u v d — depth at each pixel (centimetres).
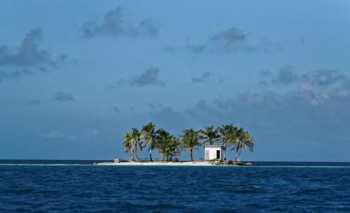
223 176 19312
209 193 11494
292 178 18575
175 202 9538
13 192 11262
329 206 9112
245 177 18725
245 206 8994
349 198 10562
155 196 10688
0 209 8269
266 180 16850
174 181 15812
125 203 9262
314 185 14575
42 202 9269
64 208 8450
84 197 10288
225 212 8262
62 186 13200
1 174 19988
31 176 18475
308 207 8950
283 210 8538
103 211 8200
